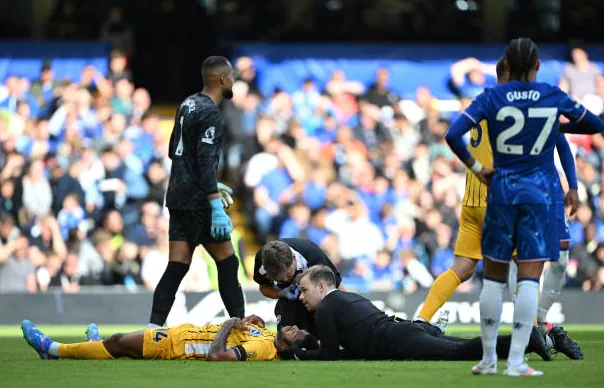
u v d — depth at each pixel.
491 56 72.75
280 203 58.94
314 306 26.55
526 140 21.92
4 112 62.78
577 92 70.50
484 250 22.11
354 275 56.69
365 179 60.47
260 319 27.28
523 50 22.16
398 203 58.84
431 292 29.34
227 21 73.94
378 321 26.06
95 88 65.31
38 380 22.19
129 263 54.31
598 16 76.56
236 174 61.34
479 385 20.69
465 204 29.12
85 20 73.06
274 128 62.09
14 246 53.66
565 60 72.38
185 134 29.95
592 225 59.53
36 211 55.47
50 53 69.56
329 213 57.97
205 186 29.55
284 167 60.16
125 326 50.78
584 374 22.64
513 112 21.92
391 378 22.00
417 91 66.31
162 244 55.09
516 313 21.97
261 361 25.95
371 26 74.06
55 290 52.31
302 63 70.75
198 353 26.12
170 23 72.50
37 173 55.97
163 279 30.16
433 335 26.31
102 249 54.34
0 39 72.94
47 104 66.31
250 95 63.62
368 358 26.09
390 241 57.28
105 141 59.41
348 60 71.38
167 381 21.80
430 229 57.66
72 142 59.09
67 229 55.00
